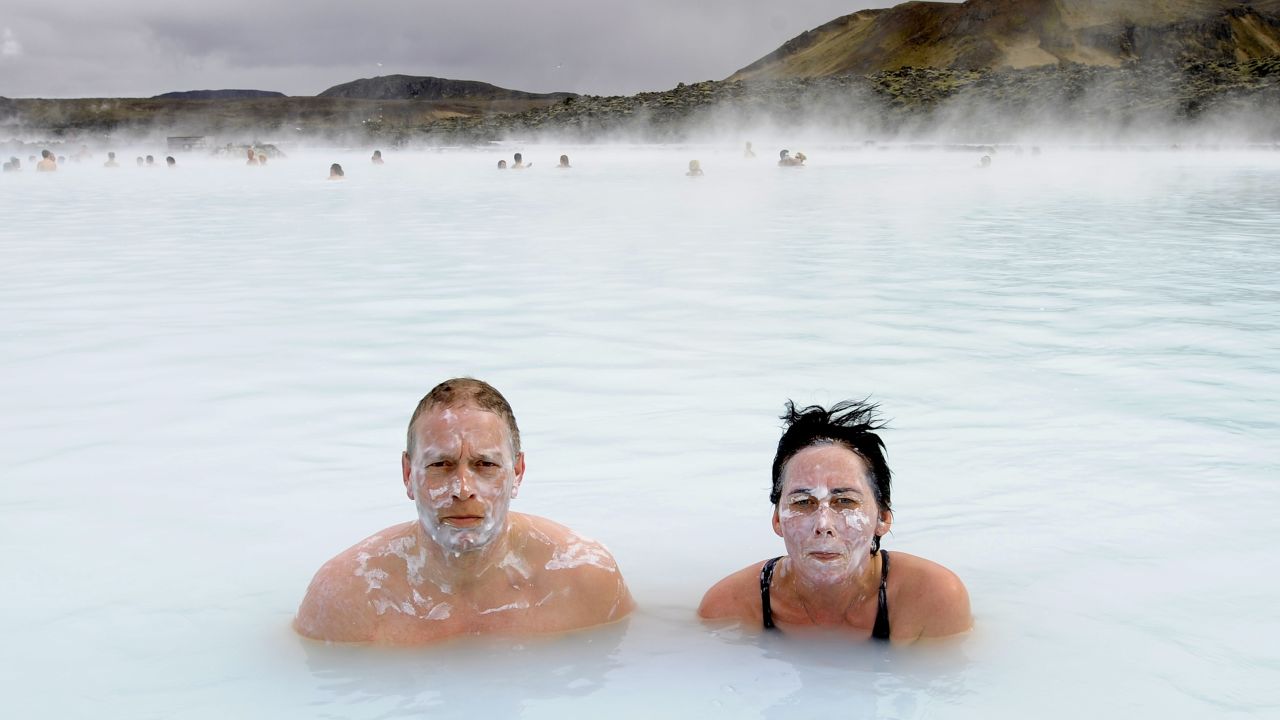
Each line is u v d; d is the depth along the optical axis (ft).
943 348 19.51
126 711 7.70
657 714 7.63
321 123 264.52
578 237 40.88
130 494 12.22
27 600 9.55
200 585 9.87
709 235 41.34
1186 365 17.94
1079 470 12.64
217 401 16.16
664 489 12.30
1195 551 10.30
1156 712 7.51
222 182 83.56
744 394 16.33
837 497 8.65
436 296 26.14
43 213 52.95
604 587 9.25
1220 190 66.18
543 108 255.91
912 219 47.75
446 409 8.59
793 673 8.23
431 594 8.96
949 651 8.54
